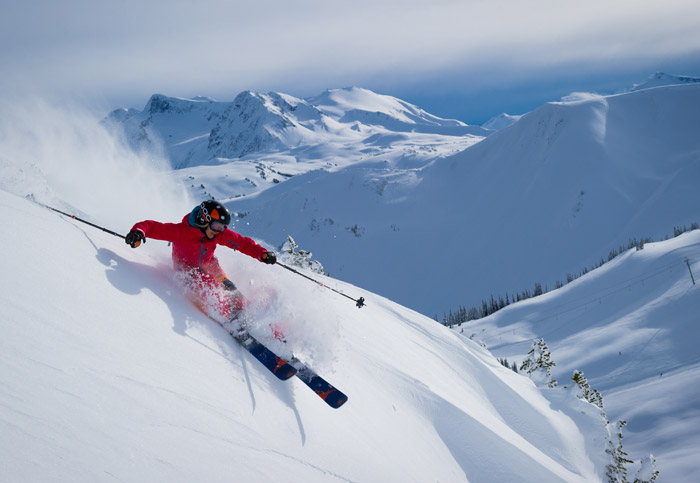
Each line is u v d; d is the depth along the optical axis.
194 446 2.58
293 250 15.89
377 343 7.50
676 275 141.12
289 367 3.78
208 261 4.39
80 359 2.56
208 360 3.41
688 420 80.75
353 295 11.52
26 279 2.86
